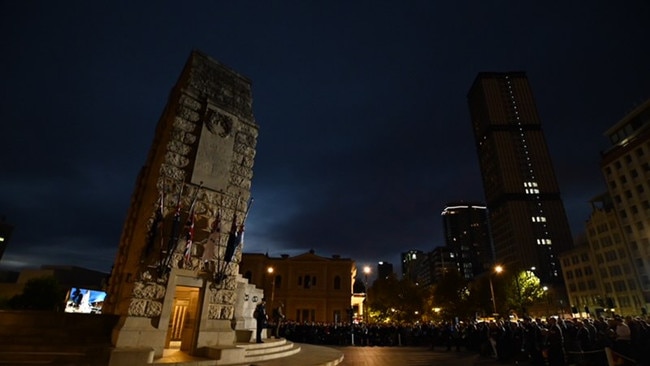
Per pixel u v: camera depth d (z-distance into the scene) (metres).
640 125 68.44
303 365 14.18
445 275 71.12
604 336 15.15
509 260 142.75
